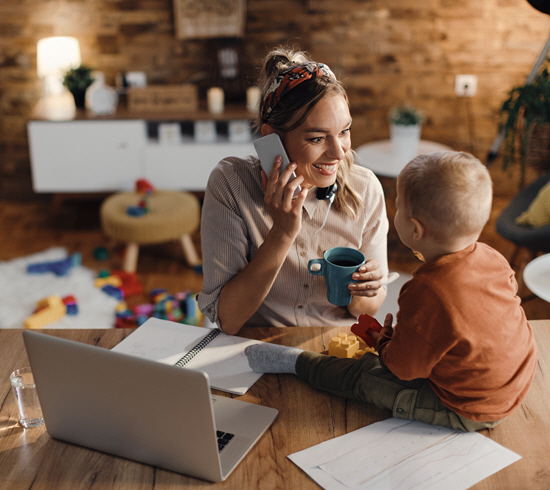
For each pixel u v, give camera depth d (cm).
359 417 101
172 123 378
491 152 356
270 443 95
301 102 111
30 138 367
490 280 91
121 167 378
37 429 99
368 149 361
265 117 120
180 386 80
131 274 318
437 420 96
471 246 94
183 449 86
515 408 94
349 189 131
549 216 257
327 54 397
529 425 98
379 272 114
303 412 102
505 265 96
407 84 403
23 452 93
